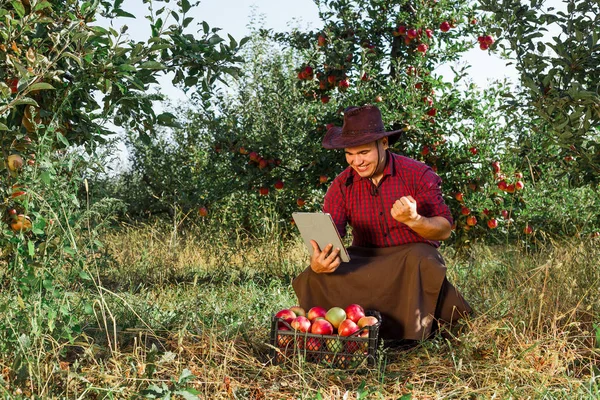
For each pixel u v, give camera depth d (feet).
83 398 8.98
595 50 14.33
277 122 26.30
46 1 10.85
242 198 29.60
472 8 25.02
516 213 23.24
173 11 13.70
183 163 33.40
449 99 24.31
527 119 17.79
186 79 14.06
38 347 9.95
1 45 10.48
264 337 12.87
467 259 21.76
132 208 37.24
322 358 10.94
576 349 10.96
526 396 9.29
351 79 25.12
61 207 10.30
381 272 12.03
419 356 11.32
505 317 12.37
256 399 9.48
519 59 15.31
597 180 16.83
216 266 23.82
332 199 13.03
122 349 11.55
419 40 25.03
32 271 9.79
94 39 12.16
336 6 26.35
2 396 8.35
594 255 15.17
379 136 11.80
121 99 12.44
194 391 8.75
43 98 11.86
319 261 11.95
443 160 23.65
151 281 20.99
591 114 14.66
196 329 12.71
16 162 10.43
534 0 15.25
